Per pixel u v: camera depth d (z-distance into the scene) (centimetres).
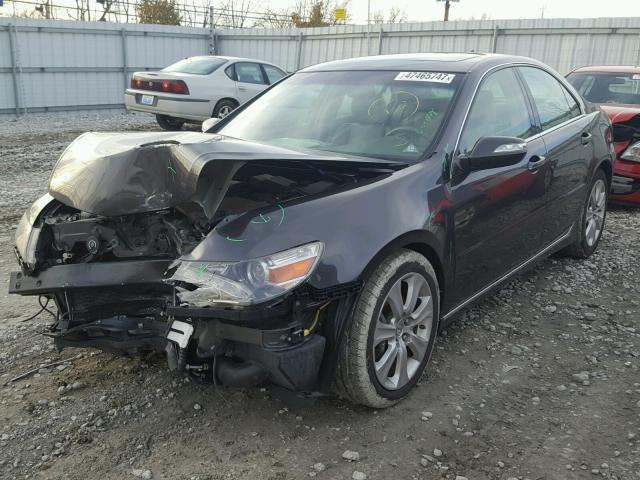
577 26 1467
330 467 261
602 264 523
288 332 256
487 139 335
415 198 304
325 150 355
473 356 360
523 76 432
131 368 334
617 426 294
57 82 1669
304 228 263
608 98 783
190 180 259
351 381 280
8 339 366
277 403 306
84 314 287
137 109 1280
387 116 366
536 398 317
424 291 313
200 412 297
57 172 310
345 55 1875
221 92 1265
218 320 257
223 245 255
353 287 268
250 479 252
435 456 270
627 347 374
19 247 309
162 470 256
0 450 266
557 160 432
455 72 380
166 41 1919
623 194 690
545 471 261
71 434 278
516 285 473
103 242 292
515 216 386
